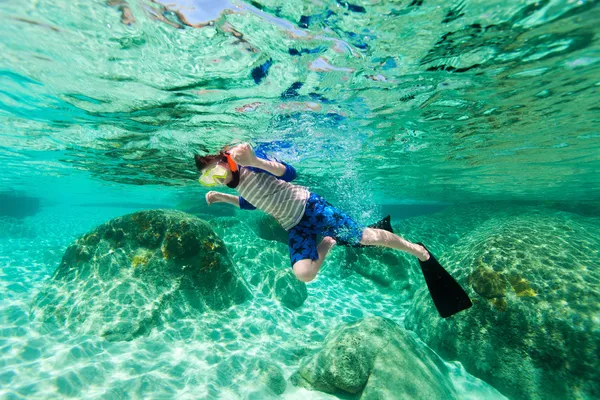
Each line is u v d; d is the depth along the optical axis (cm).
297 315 303
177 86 212
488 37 160
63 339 216
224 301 286
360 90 226
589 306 196
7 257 469
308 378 191
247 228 469
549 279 220
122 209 2817
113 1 136
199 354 216
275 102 244
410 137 355
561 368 182
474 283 240
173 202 1381
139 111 257
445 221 631
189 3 138
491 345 210
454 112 272
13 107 255
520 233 285
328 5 139
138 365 196
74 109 256
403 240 137
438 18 146
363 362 183
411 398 165
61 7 139
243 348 230
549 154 411
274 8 142
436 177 630
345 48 173
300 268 114
